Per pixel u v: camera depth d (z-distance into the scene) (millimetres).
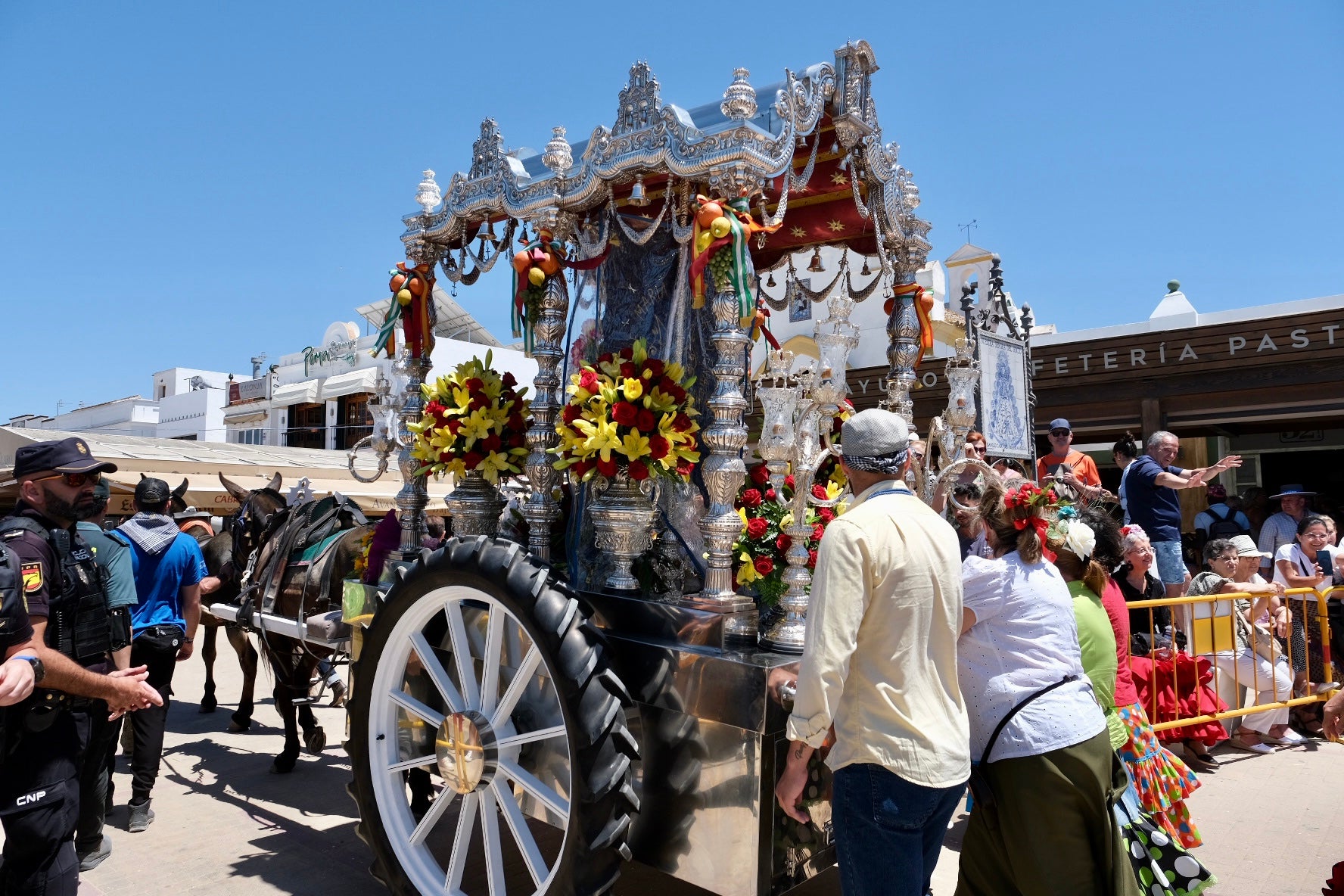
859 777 2145
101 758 3900
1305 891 3525
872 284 4324
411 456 3943
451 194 3979
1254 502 10391
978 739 2424
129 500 13438
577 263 3615
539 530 3455
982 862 2586
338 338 27359
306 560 5391
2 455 15234
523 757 2973
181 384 39594
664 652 2730
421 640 3178
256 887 3705
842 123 3451
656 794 2734
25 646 2416
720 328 2861
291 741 5379
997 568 2484
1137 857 2660
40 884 2689
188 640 4770
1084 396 9984
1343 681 6121
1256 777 5062
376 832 3225
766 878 2447
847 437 2381
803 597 2691
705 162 2922
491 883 2939
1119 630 3465
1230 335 9055
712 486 2838
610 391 3043
